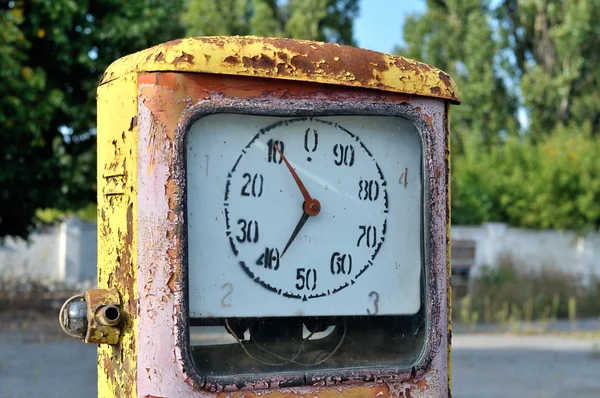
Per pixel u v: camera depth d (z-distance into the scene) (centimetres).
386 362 249
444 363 254
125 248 234
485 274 1767
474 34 2712
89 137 1328
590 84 2741
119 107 240
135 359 228
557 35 2673
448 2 2872
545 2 2898
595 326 1478
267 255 238
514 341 1273
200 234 232
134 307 229
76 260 2031
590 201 1959
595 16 2631
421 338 253
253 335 237
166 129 229
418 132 256
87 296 236
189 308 229
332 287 245
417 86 254
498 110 2716
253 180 238
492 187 2112
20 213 1391
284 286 240
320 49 243
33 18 1203
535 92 2700
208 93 232
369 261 249
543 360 1078
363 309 247
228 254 235
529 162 2083
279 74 236
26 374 888
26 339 1142
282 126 242
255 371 236
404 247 254
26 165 1276
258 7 3006
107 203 248
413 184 256
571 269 2003
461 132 2722
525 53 3086
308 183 244
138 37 1288
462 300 1602
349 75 244
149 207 228
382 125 253
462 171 2175
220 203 235
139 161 230
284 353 240
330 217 246
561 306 1648
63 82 1318
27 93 1168
